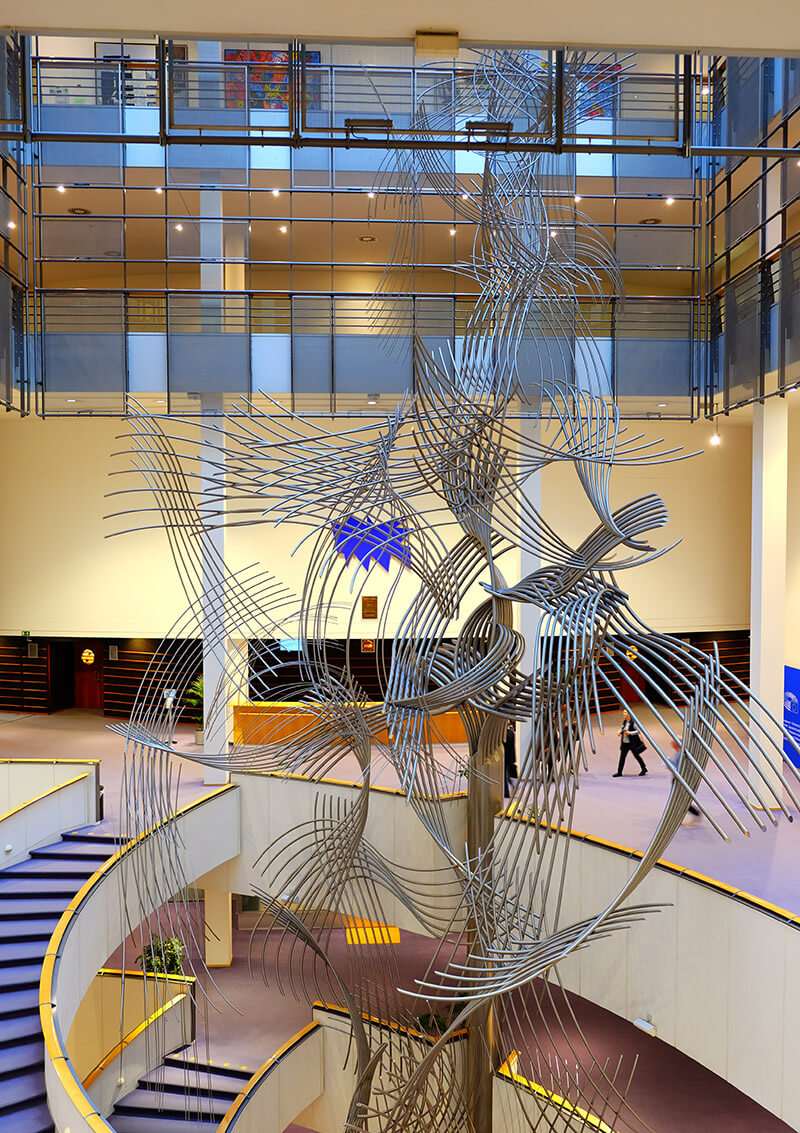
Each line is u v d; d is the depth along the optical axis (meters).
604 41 3.88
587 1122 8.83
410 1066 10.23
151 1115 13.93
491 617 9.54
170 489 9.70
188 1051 15.98
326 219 17.34
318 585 21.06
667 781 16.70
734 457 22.89
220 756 10.87
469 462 9.23
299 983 18.30
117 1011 15.77
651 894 11.80
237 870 16.03
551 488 21.44
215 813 15.41
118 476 21.97
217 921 19.28
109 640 23.50
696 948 11.20
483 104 10.27
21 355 16.64
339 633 21.08
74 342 16.92
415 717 9.45
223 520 16.72
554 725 8.45
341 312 17.34
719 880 11.99
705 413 17.50
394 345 17.12
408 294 17.23
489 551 9.20
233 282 17.72
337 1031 14.28
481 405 9.06
